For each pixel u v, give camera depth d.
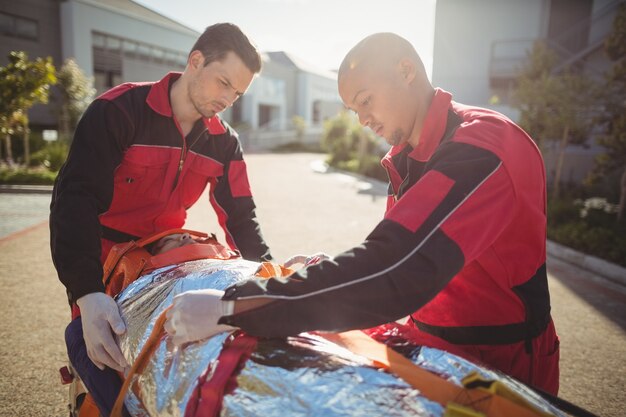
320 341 1.22
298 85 40.91
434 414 0.97
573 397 2.80
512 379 1.18
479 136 1.12
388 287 0.97
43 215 8.03
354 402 1.01
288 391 1.05
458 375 1.09
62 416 2.41
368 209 9.59
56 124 22.02
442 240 0.99
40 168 13.48
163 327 1.38
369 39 1.31
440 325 1.39
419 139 1.34
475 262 1.23
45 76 11.16
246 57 1.88
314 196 11.31
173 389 1.22
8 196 10.11
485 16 16.98
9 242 6.12
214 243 2.10
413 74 1.30
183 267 1.72
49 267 5.05
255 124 35.81
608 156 7.88
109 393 1.56
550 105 9.22
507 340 1.30
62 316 3.73
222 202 2.32
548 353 1.38
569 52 15.15
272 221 8.03
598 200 9.88
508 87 17.00
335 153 20.72
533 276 1.27
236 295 1.08
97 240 1.75
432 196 1.03
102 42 23.50
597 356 3.36
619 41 8.18
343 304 0.98
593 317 4.13
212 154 2.23
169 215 2.25
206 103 1.94
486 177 1.06
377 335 1.31
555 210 8.05
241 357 1.15
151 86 2.05
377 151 20.56
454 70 17.58
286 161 22.45
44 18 21.83
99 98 1.92
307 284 1.01
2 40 20.56
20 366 2.93
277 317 1.01
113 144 1.89
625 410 2.67
